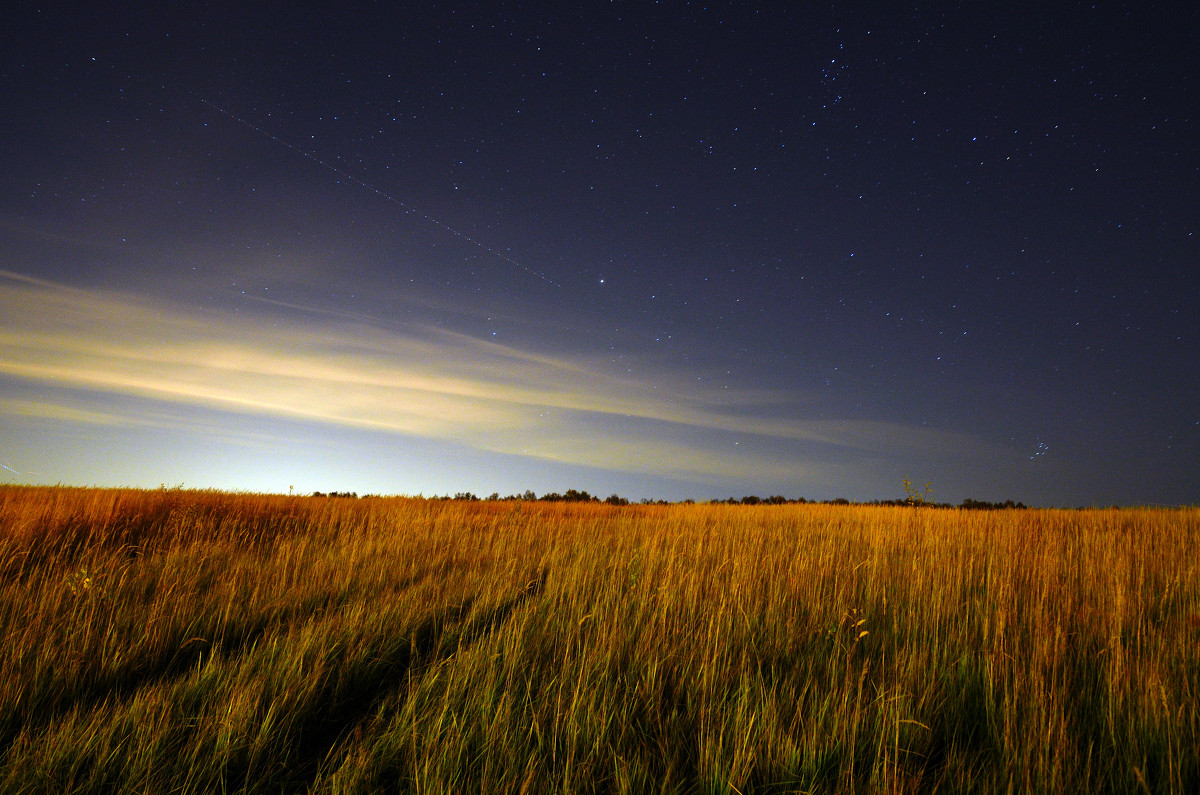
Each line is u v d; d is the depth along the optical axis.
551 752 2.59
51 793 2.22
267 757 2.59
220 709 2.85
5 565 5.28
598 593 5.17
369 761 2.48
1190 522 10.34
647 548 7.22
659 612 4.59
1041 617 4.25
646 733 2.81
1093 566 6.13
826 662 3.67
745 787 2.39
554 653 3.79
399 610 4.69
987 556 6.86
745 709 2.93
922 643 3.86
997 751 2.62
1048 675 3.36
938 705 3.04
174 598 4.71
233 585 5.05
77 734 2.65
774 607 4.81
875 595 5.18
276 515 9.76
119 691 3.17
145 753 2.47
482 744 2.62
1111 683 3.08
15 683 3.05
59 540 6.68
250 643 4.03
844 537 9.29
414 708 2.93
